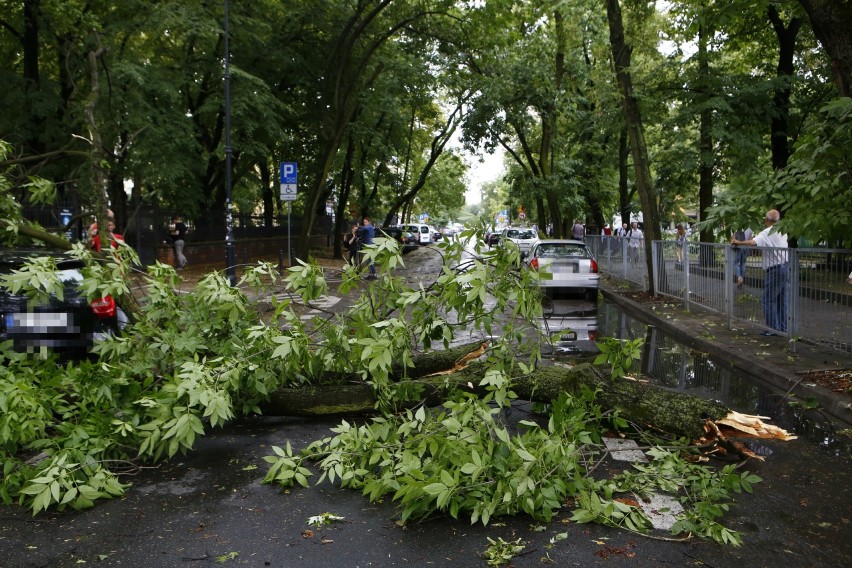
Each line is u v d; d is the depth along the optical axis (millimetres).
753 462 5262
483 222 5570
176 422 4695
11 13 19812
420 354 6832
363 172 35344
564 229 34594
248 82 21094
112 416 5055
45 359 5340
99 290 5750
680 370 8844
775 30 21781
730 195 7895
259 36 23141
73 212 16109
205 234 26938
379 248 5445
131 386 5188
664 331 12289
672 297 15773
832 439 5891
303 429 6109
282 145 28375
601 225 35469
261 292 6621
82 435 4672
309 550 3729
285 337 5391
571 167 29422
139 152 19078
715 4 10523
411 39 26516
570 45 26062
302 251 25547
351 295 17250
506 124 29125
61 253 6727
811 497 4551
